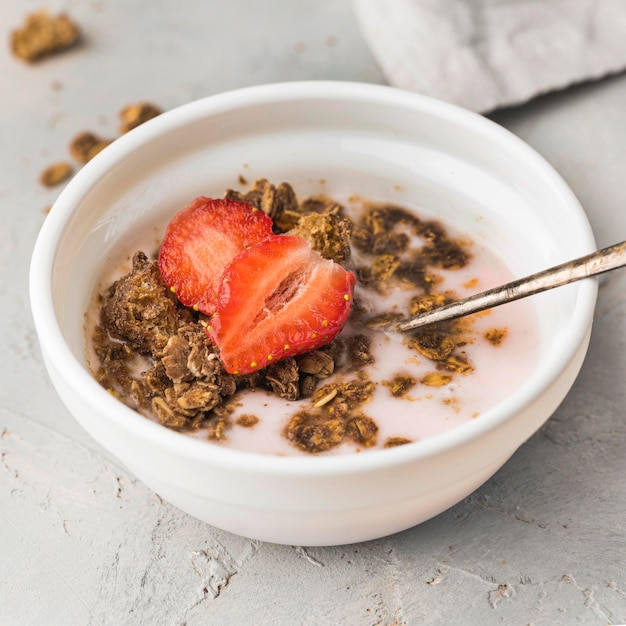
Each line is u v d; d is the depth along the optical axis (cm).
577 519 44
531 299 45
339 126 48
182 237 45
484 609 42
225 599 43
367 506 40
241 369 43
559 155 52
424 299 45
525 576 43
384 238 47
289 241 43
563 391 41
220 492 40
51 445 47
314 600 43
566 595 42
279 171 48
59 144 55
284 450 42
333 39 58
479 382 43
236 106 47
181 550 44
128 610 43
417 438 42
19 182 54
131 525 45
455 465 39
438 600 42
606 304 49
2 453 47
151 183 47
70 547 44
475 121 46
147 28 59
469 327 45
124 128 55
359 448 42
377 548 43
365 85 47
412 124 47
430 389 43
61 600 43
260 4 60
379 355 44
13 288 51
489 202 47
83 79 57
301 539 42
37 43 58
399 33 54
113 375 44
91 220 46
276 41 58
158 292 44
